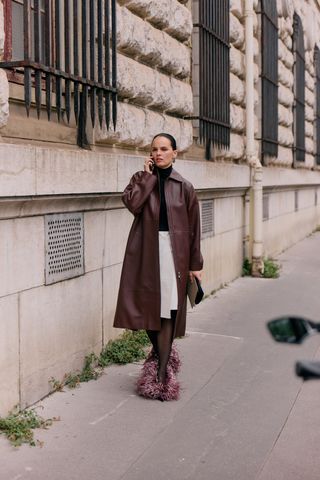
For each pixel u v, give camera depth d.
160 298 4.51
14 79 4.39
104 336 5.49
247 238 10.31
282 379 5.13
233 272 9.73
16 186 3.95
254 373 5.28
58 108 4.56
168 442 3.88
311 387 4.94
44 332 4.50
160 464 3.58
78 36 4.91
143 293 4.52
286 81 13.45
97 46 5.12
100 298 5.39
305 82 15.89
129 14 5.70
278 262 12.20
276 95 12.12
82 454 3.68
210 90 7.95
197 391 4.81
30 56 4.14
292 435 4.02
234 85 9.39
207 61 7.83
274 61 11.88
